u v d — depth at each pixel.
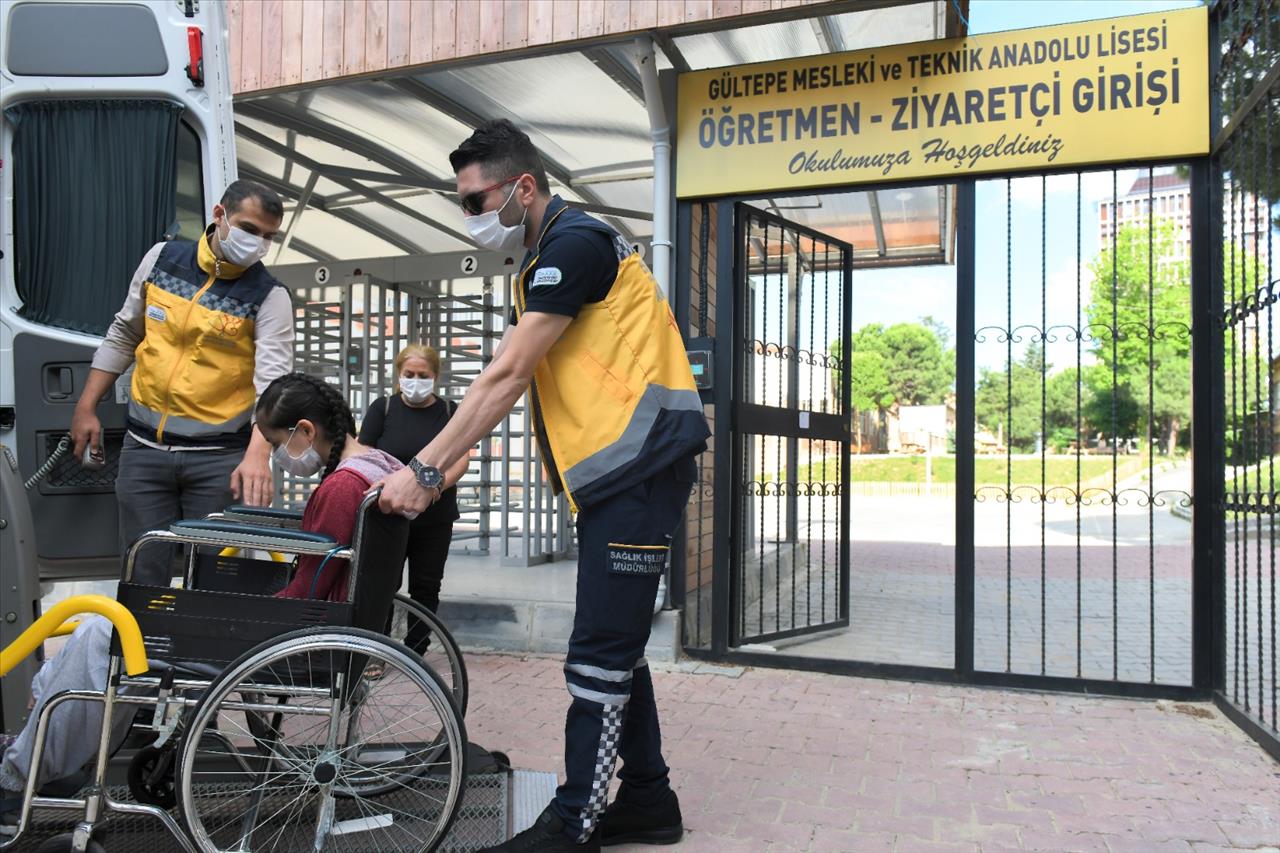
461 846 2.86
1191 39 4.59
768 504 7.90
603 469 2.74
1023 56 4.81
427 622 3.45
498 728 4.20
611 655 2.79
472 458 7.81
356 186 7.88
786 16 4.80
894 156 5.02
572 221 2.76
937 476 34.50
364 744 2.90
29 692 2.92
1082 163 4.74
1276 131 3.82
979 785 3.58
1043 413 4.95
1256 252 4.02
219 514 3.16
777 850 3.01
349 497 2.84
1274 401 3.95
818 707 4.60
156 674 2.62
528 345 2.66
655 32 5.02
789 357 6.22
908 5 4.95
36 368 3.70
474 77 6.00
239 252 3.44
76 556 3.73
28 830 2.75
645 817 3.02
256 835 2.80
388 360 7.88
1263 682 4.69
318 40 5.69
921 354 50.72
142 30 3.83
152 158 3.80
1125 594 8.76
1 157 3.74
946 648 6.19
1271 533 3.95
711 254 5.93
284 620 2.62
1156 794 3.49
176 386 3.51
